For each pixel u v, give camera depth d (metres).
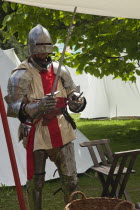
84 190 7.17
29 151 4.64
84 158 8.19
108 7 4.31
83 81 17.22
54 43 9.95
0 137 7.28
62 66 4.87
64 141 4.67
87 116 17.02
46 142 4.62
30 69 4.63
